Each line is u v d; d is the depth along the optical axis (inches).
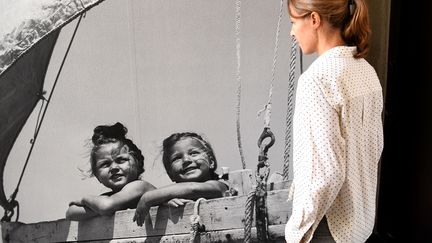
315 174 53.2
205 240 98.0
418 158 96.7
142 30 86.2
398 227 105.9
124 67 87.4
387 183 108.8
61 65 86.4
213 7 87.1
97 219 94.5
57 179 91.7
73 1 84.0
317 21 54.9
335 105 53.1
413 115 97.8
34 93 87.4
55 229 94.3
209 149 93.4
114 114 89.4
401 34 99.1
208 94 90.7
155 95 89.4
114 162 91.7
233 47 89.4
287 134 95.0
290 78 92.6
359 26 55.1
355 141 55.2
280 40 90.5
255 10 88.4
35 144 89.7
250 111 92.9
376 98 57.6
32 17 84.5
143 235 96.4
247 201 97.0
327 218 58.1
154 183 93.8
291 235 57.2
